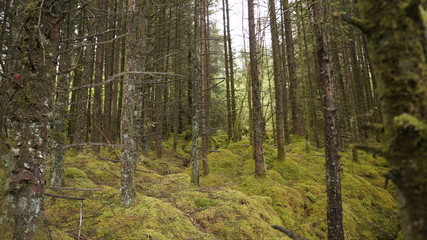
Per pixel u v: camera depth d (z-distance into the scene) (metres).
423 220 0.88
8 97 2.63
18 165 2.49
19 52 2.68
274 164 10.30
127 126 4.82
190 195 6.22
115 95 13.44
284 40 16.88
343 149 13.30
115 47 14.56
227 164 11.14
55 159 5.29
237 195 6.45
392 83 1.01
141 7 7.59
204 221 4.96
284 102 15.08
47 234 2.68
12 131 2.54
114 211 4.38
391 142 1.00
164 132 21.03
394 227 6.86
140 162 11.24
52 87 2.78
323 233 6.26
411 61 0.97
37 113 2.62
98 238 3.62
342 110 13.49
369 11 1.10
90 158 9.20
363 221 7.16
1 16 3.68
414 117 0.92
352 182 9.08
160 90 13.90
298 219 6.70
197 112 8.10
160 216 4.43
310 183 8.98
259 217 5.45
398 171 0.97
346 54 13.33
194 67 8.32
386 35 1.03
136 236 3.65
